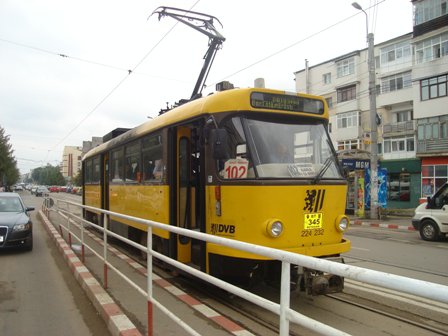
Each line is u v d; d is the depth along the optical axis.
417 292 1.62
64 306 6.09
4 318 5.56
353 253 10.96
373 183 22.02
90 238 12.73
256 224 5.60
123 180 10.66
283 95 6.27
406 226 18.11
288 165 6.00
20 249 11.27
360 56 41.19
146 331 4.56
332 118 44.00
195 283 7.11
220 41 11.66
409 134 35.16
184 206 7.37
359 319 5.29
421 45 31.78
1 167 67.69
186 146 7.45
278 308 2.38
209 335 4.37
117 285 6.62
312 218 5.91
